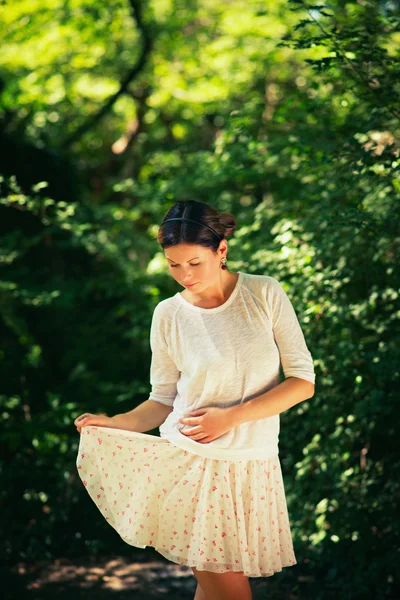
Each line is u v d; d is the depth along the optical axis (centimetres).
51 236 629
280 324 232
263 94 809
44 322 610
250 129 514
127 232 619
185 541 233
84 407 527
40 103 860
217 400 231
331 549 363
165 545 235
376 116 337
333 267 367
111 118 1085
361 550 344
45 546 430
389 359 340
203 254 220
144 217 696
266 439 232
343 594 345
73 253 650
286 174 454
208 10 966
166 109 1030
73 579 389
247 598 235
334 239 358
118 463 240
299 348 233
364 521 347
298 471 372
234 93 866
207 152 555
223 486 227
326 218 339
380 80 328
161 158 667
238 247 436
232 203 552
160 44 970
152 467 236
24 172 650
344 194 363
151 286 542
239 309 231
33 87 849
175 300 239
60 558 419
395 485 345
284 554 240
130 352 591
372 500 349
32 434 456
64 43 923
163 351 246
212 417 226
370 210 364
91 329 611
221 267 234
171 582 385
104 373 585
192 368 233
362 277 373
